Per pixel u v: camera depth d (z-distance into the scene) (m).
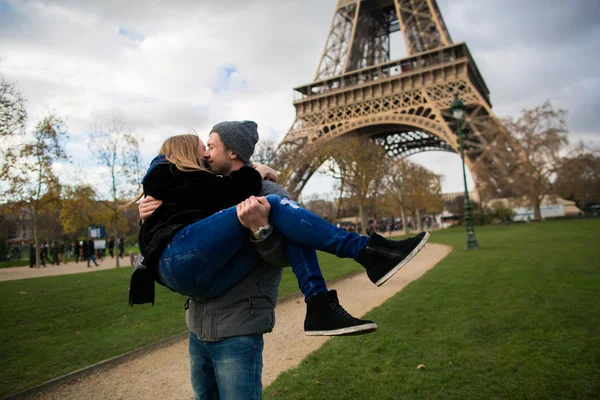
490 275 13.33
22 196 32.34
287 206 2.50
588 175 72.12
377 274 2.49
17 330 9.26
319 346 7.66
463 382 5.21
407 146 70.81
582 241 23.81
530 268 14.11
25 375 6.58
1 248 52.38
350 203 64.69
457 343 6.68
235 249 2.44
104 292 14.42
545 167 63.69
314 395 5.16
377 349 6.71
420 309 9.23
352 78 58.50
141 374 6.83
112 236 57.16
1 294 14.32
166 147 2.87
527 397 4.68
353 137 51.78
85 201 38.44
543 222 63.94
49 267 36.78
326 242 2.47
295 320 10.00
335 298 2.60
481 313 8.38
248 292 2.62
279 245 2.49
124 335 8.78
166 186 2.59
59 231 66.56
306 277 2.57
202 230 2.37
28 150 30.58
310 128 56.81
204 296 2.56
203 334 2.62
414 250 2.44
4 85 21.80
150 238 2.56
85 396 6.01
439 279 13.50
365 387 5.29
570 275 12.01
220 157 2.90
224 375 2.56
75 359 7.32
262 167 3.08
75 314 10.84
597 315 7.56
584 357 5.61
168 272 2.45
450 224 87.12
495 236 35.84
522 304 8.85
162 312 10.91
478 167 55.75
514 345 6.32
